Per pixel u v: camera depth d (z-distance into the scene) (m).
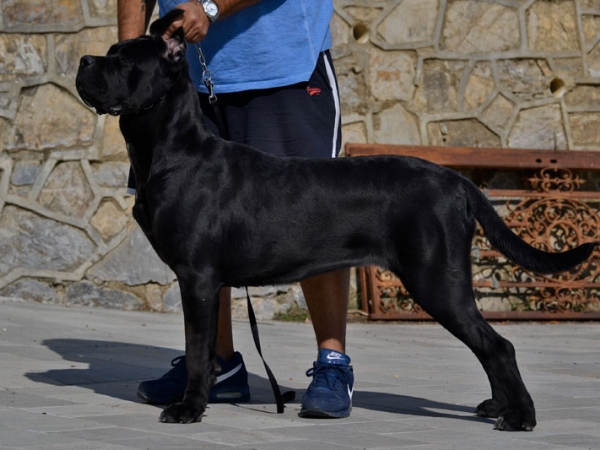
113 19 14.12
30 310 12.90
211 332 6.44
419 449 5.52
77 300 13.88
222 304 7.29
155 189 6.42
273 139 7.38
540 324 15.09
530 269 6.34
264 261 6.48
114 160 14.02
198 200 6.38
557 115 16.06
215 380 6.55
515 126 15.89
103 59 6.32
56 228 13.87
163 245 6.43
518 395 6.29
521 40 15.95
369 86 15.25
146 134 6.48
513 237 6.38
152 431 5.95
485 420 6.61
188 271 6.38
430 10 15.53
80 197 13.93
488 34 15.83
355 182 6.52
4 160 13.80
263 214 6.45
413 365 9.82
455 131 15.63
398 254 6.43
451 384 8.44
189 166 6.42
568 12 16.19
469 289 6.37
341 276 6.98
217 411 6.86
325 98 7.54
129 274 13.95
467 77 15.71
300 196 6.50
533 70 16.02
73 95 13.98
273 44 7.29
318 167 6.61
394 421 6.53
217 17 6.77
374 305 14.62
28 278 13.80
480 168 15.52
